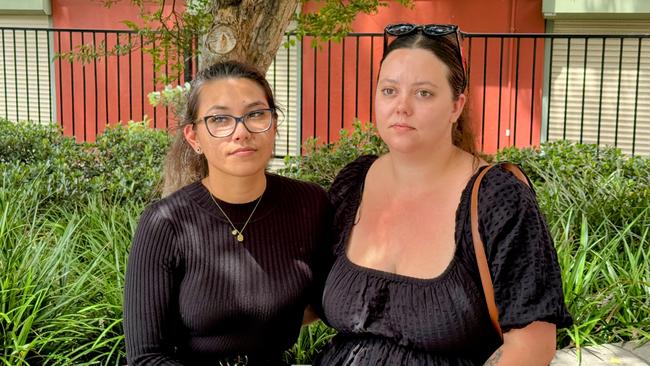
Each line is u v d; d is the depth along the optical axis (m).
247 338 2.34
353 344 2.20
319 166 6.25
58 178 5.76
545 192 5.28
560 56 9.04
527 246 1.99
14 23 10.37
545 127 9.15
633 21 8.84
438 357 2.10
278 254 2.33
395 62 2.16
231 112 2.27
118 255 4.24
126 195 5.63
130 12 9.80
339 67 9.45
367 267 2.20
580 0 8.72
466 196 2.08
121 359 3.66
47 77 10.44
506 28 8.97
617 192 5.44
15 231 4.52
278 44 4.84
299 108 9.66
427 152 2.18
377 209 2.27
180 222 2.30
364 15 9.24
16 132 7.06
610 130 9.16
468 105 2.30
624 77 9.00
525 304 1.96
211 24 4.79
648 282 4.08
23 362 3.43
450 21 9.07
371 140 6.52
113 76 9.99
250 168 2.27
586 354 3.65
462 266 2.06
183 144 2.54
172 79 5.62
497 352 2.02
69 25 10.10
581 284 3.97
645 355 3.65
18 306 3.65
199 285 2.28
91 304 3.86
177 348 2.38
